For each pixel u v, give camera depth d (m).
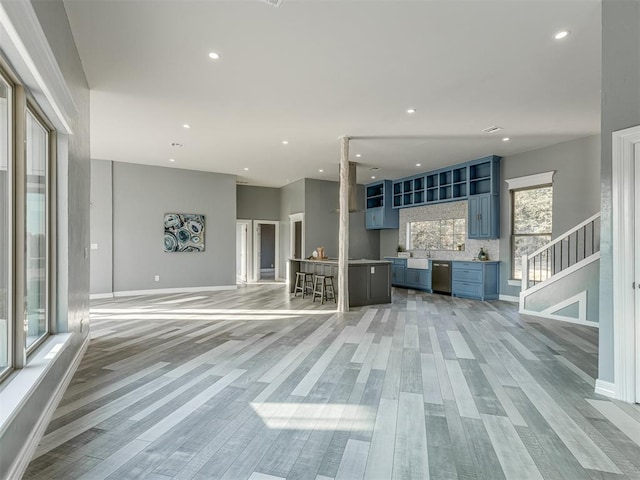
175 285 8.44
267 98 4.36
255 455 1.93
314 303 6.86
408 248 9.59
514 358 3.56
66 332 2.86
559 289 5.35
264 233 14.54
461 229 8.23
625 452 1.97
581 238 5.90
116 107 4.65
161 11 2.73
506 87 4.04
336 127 5.45
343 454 1.95
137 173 8.02
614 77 2.63
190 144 6.44
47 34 2.21
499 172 7.28
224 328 4.80
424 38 3.09
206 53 3.33
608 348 2.70
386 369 3.25
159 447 2.00
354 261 6.94
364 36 3.06
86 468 1.81
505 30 2.97
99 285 7.59
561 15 2.77
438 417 2.37
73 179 3.07
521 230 6.96
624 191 2.59
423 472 1.80
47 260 2.79
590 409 2.48
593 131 5.62
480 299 7.16
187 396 2.66
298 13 2.75
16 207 2.10
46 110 2.40
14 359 2.09
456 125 5.34
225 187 9.07
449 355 3.66
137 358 3.53
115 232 7.78
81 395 2.66
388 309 6.22
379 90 4.13
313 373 3.15
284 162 7.87
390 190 9.86
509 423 2.29
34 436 1.97
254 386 2.85
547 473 1.79
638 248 2.54
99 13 2.74
